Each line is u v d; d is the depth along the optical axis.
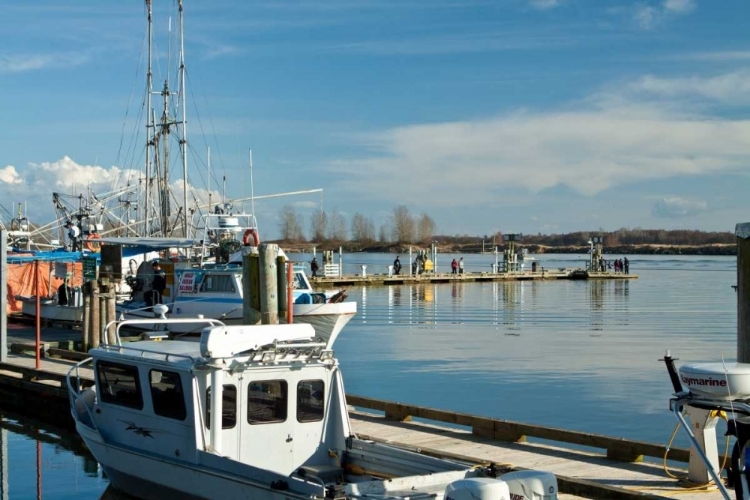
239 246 31.83
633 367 29.39
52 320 35.41
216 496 11.42
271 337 12.34
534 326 44.16
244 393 11.94
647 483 12.28
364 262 163.62
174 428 12.16
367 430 16.27
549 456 14.07
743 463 9.02
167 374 12.24
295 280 29.83
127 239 35.16
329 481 12.41
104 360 13.55
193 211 41.06
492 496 8.58
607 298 65.25
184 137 42.56
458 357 32.38
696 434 11.90
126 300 33.75
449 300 63.31
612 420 20.72
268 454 12.18
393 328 43.34
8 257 35.06
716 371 8.97
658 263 171.25
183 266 32.25
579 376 27.53
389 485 10.30
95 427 13.80
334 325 27.50
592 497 11.76
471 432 16.16
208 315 29.12
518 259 99.56
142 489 13.08
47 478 16.19
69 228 39.88
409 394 24.47
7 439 19.75
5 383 23.77
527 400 23.41
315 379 12.55
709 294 69.62
